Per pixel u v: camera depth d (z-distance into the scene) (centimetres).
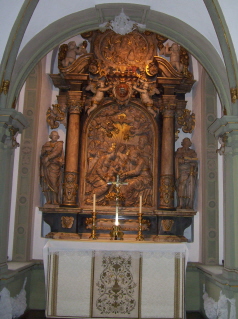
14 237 694
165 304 572
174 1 571
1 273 543
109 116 768
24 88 739
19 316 611
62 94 773
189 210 726
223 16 529
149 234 718
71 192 712
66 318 566
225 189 579
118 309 571
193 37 617
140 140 759
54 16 584
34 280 683
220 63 588
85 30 644
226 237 566
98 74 775
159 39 783
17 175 713
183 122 768
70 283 572
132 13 615
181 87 775
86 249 570
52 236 689
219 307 538
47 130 771
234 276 541
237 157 562
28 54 600
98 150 753
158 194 736
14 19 530
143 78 761
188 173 738
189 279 692
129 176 739
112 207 725
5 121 550
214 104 749
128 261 579
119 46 784
